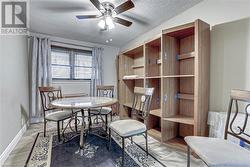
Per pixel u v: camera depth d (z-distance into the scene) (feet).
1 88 5.29
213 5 6.24
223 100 5.92
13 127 6.53
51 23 8.95
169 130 7.09
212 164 2.85
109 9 6.60
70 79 12.60
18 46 7.80
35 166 5.08
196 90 5.65
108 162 5.37
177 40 7.40
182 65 7.39
